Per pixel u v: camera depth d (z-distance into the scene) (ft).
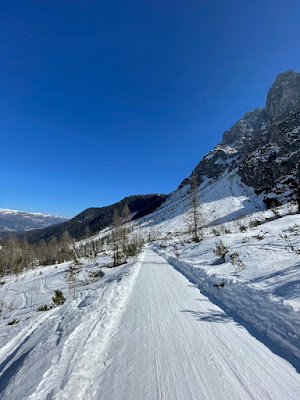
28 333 17.40
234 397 8.47
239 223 101.30
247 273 25.40
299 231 38.11
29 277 101.19
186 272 39.75
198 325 15.66
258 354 11.56
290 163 263.08
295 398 8.30
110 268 69.31
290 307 14.38
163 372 10.31
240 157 444.55
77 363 10.57
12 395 8.61
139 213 573.33
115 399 8.64
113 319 17.22
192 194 121.80
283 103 492.54
